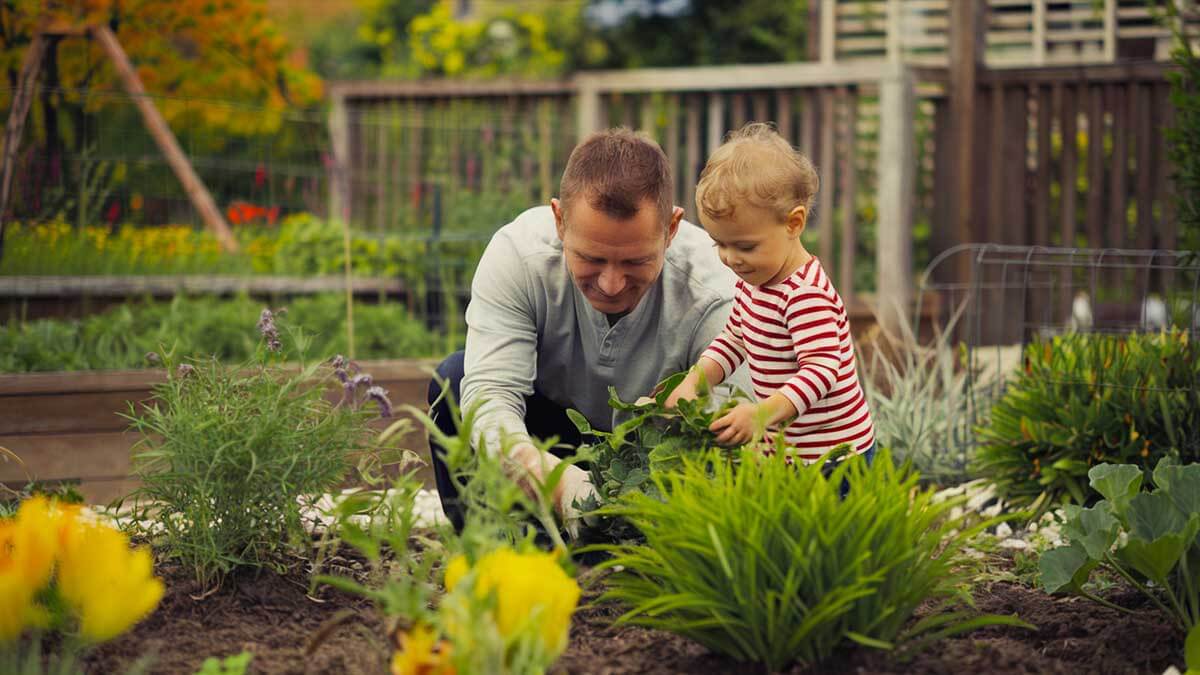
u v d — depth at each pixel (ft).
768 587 6.51
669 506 6.78
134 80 22.99
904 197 22.31
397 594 5.98
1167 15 14.39
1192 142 12.15
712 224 8.71
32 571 6.48
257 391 8.33
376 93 28.09
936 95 23.81
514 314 9.48
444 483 9.87
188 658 6.92
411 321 21.34
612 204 7.77
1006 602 8.34
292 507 8.18
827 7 28.19
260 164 27.27
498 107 27.50
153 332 17.72
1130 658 7.16
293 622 7.64
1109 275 23.26
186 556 8.25
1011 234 23.95
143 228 23.48
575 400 10.24
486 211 25.70
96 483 12.61
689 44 45.75
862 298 23.22
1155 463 11.83
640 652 7.06
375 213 28.91
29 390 12.56
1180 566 7.59
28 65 19.40
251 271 23.58
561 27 46.44
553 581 5.72
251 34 27.53
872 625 6.63
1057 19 26.96
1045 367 12.96
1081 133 27.25
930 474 14.12
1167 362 12.22
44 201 20.12
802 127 23.79
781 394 8.25
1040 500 12.30
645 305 9.43
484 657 5.33
